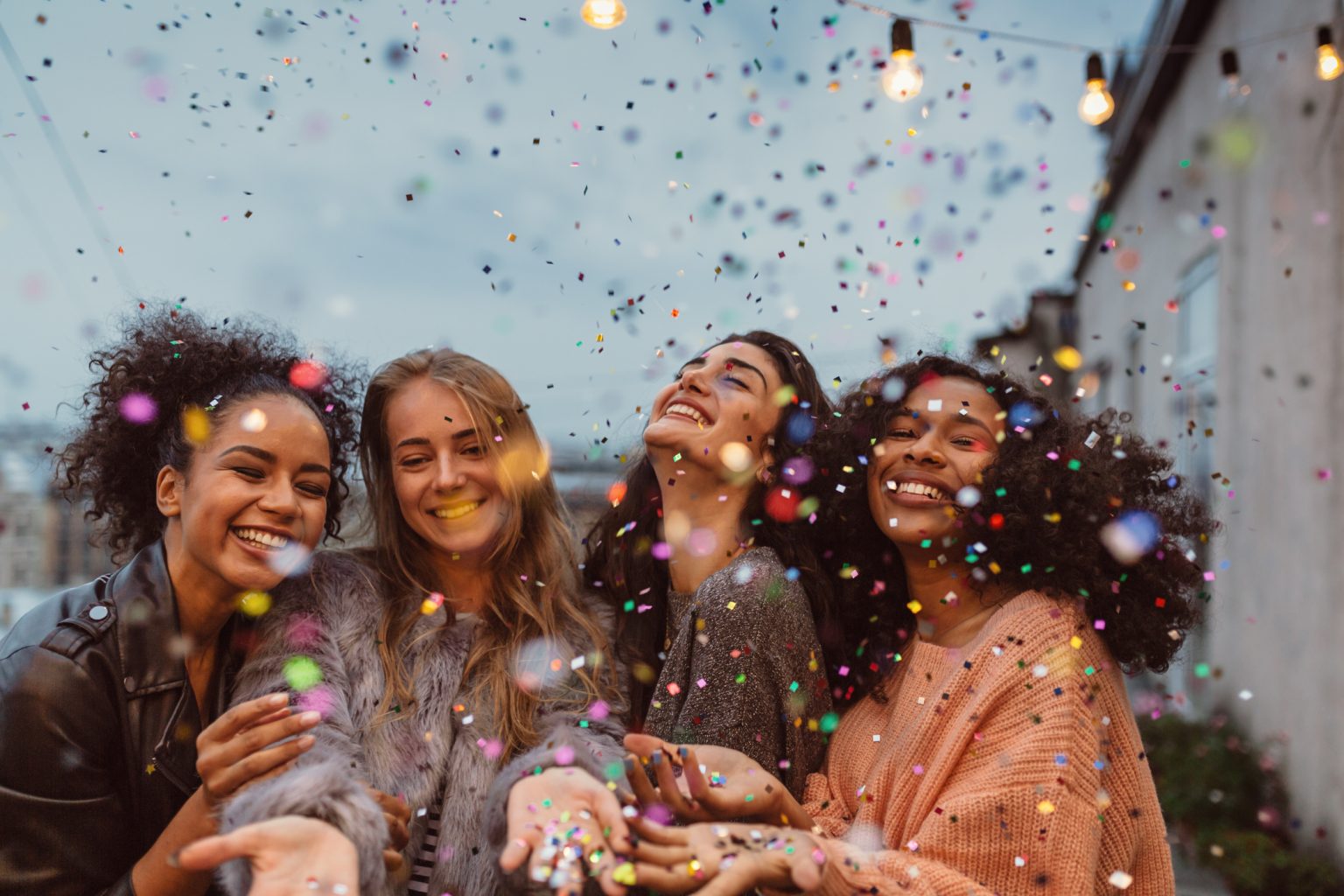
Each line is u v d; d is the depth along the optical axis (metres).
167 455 1.79
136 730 1.69
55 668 1.65
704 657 1.82
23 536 9.60
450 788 1.79
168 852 1.56
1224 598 5.20
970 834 1.55
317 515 1.76
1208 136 5.55
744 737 1.77
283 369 1.93
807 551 2.04
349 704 1.80
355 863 1.39
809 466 2.02
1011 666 1.67
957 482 1.84
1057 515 1.78
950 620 1.92
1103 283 8.82
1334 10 3.73
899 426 1.92
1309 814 4.00
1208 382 5.79
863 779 1.81
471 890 1.71
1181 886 3.82
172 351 1.82
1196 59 5.91
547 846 1.45
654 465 2.06
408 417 1.94
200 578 1.76
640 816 1.57
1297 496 4.22
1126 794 1.71
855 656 2.01
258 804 1.45
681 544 2.04
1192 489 2.00
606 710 1.89
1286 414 4.35
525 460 2.01
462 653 1.92
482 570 2.01
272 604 1.85
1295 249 4.24
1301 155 4.16
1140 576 1.82
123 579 1.76
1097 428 1.98
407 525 2.03
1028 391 1.95
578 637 2.01
